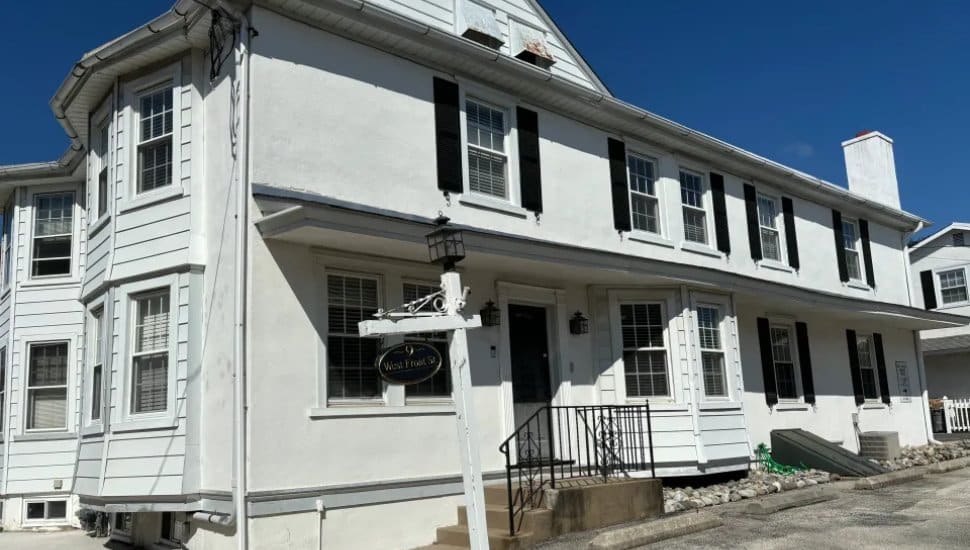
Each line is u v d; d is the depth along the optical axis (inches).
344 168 365.7
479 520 246.5
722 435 494.3
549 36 551.8
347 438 341.4
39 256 525.0
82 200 526.3
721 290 515.8
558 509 343.9
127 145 383.9
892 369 754.2
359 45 384.8
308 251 345.4
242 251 325.1
